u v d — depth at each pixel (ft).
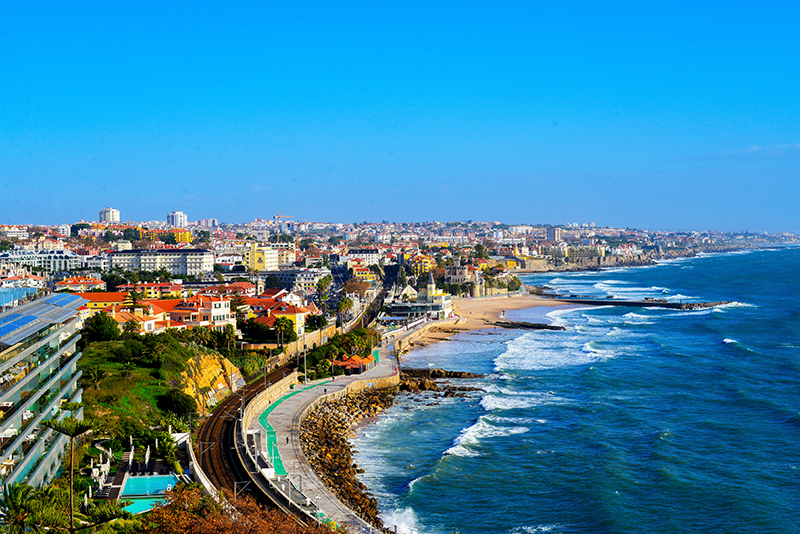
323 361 536.42
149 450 296.51
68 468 267.80
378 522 284.20
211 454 320.09
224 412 395.75
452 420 437.58
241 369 489.67
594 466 346.95
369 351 607.78
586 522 289.74
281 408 428.15
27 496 187.73
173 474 277.85
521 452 371.35
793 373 549.13
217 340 517.55
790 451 367.25
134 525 203.21
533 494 317.83
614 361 614.75
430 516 295.07
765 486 322.55
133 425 315.37
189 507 220.64
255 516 225.97
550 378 551.59
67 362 276.41
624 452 368.27
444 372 572.92
